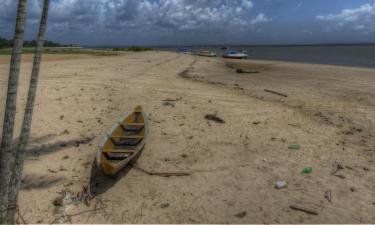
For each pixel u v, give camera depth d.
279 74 31.75
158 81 22.16
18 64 4.91
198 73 30.83
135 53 62.91
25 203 7.11
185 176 8.47
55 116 12.58
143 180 8.24
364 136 11.83
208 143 10.53
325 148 10.48
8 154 5.07
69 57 40.28
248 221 6.75
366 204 7.38
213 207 7.20
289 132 11.86
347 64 49.19
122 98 15.95
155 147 10.08
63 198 7.38
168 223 6.68
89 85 18.88
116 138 9.62
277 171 8.83
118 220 6.76
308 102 17.17
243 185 8.09
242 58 65.38
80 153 9.52
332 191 7.89
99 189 7.82
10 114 4.97
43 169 8.52
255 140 10.92
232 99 17.00
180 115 13.27
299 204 7.33
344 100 17.89
